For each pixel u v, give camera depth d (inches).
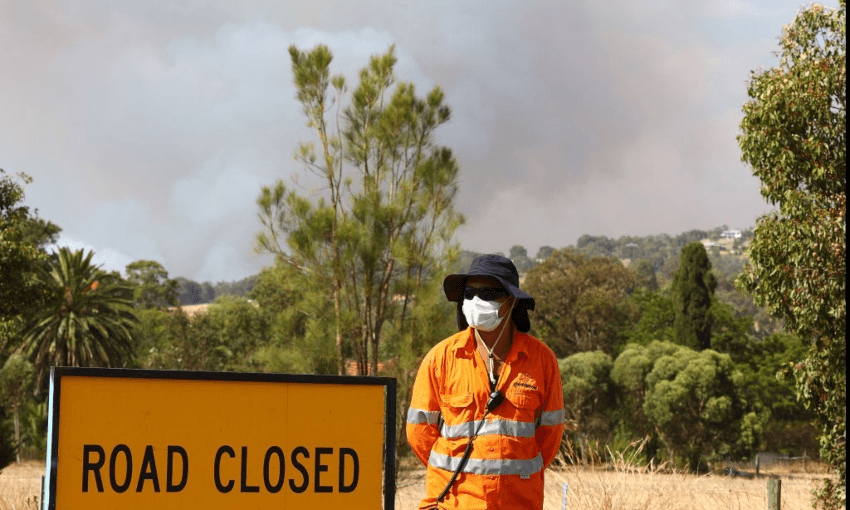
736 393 2020.2
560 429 196.9
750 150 573.0
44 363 2202.3
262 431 189.0
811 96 543.2
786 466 1950.1
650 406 2015.3
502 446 185.8
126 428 182.7
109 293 2431.1
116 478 181.6
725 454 1958.7
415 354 689.0
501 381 189.5
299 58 776.3
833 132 545.0
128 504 181.5
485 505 183.5
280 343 770.2
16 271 1049.5
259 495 187.8
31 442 1968.5
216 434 186.9
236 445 187.6
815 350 553.3
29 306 1070.4
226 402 187.9
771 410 2422.5
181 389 186.1
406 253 708.0
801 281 539.2
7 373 2033.7
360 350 735.7
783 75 560.1
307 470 190.5
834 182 547.8
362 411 194.1
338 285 738.2
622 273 3240.7
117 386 183.0
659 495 380.5
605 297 3068.4
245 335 2518.5
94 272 2369.6
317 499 190.2
